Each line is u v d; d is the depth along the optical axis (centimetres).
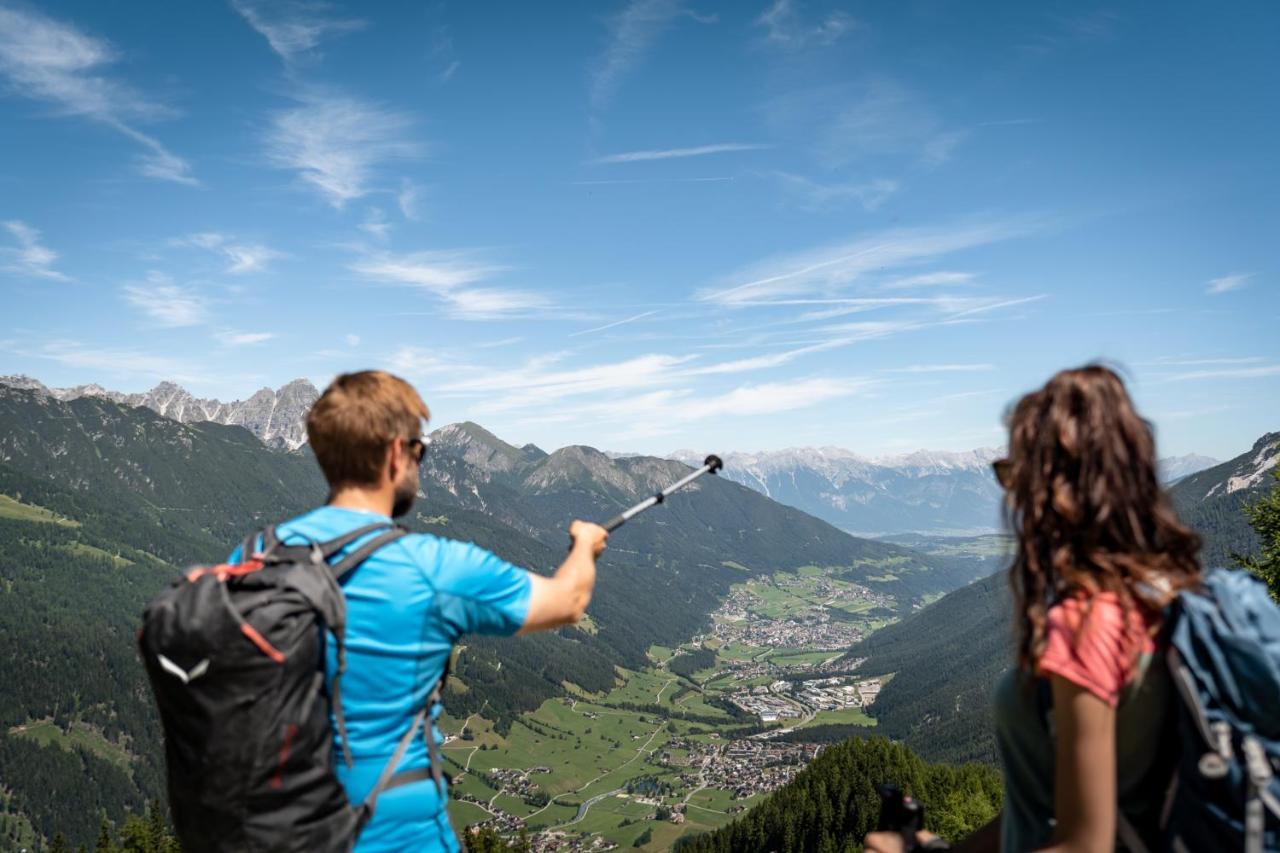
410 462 373
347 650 309
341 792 300
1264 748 247
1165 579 263
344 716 309
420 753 326
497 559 347
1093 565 266
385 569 322
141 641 299
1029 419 293
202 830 289
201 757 284
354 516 346
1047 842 276
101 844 8025
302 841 288
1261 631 255
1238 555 2430
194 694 284
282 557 320
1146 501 275
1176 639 258
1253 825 245
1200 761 252
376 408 353
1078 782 258
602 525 399
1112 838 256
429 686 330
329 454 355
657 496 412
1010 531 296
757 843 11988
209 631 285
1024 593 284
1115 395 283
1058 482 278
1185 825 258
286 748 286
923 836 332
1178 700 260
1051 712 274
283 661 287
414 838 319
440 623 327
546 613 348
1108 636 257
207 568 309
